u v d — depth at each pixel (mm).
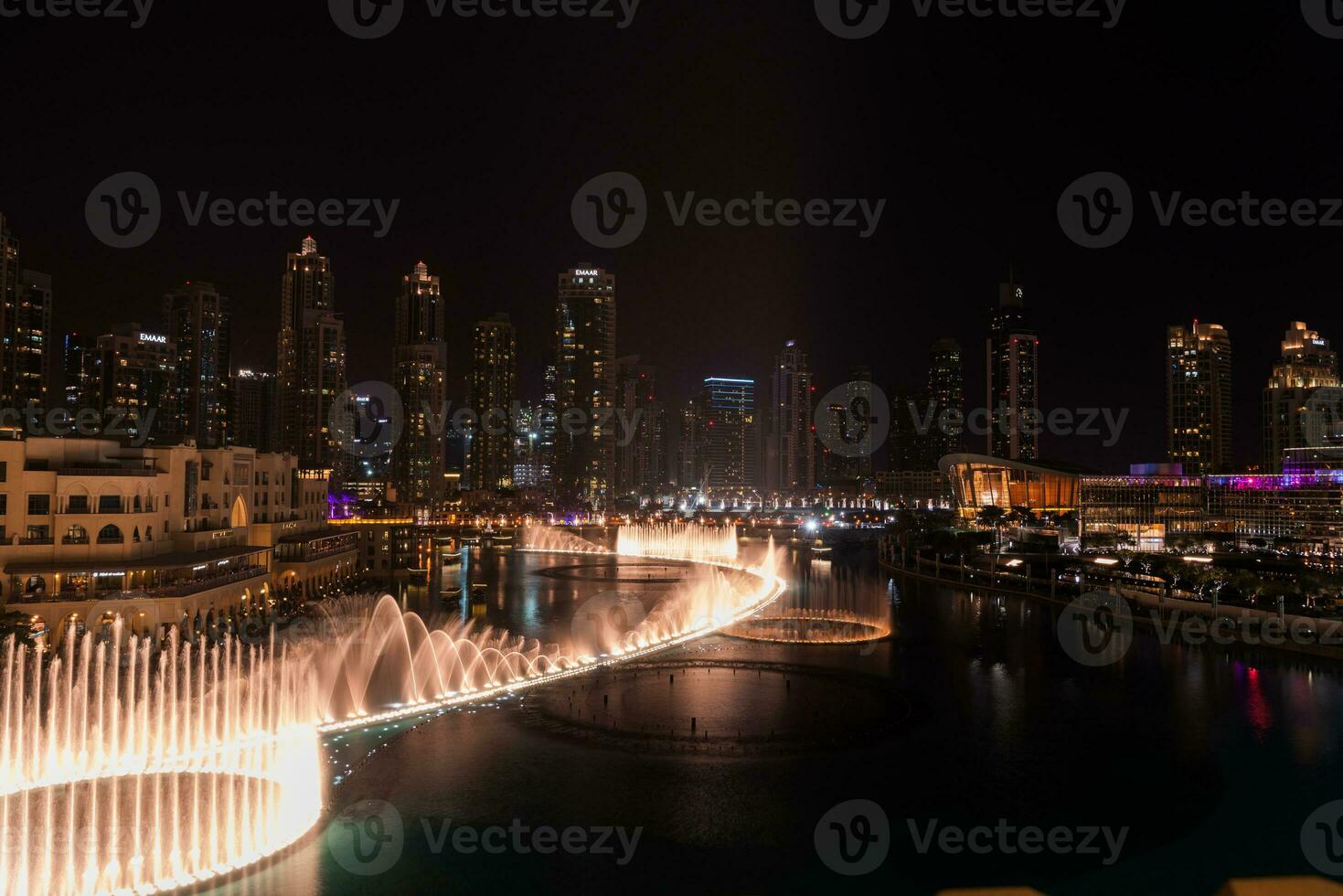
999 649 137125
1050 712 99125
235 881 58688
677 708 100688
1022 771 80062
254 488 177875
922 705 102375
